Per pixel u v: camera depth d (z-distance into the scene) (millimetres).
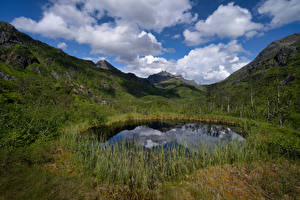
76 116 35875
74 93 68250
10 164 8391
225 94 125375
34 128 15516
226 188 8711
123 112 75438
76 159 13188
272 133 23094
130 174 11766
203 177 10633
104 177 10695
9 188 6160
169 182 10508
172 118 68000
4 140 11180
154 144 23812
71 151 15352
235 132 36188
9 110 15062
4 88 33375
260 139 19906
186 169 12086
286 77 84625
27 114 17016
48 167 10797
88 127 35156
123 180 10625
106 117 47469
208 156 14492
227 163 13211
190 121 60188
